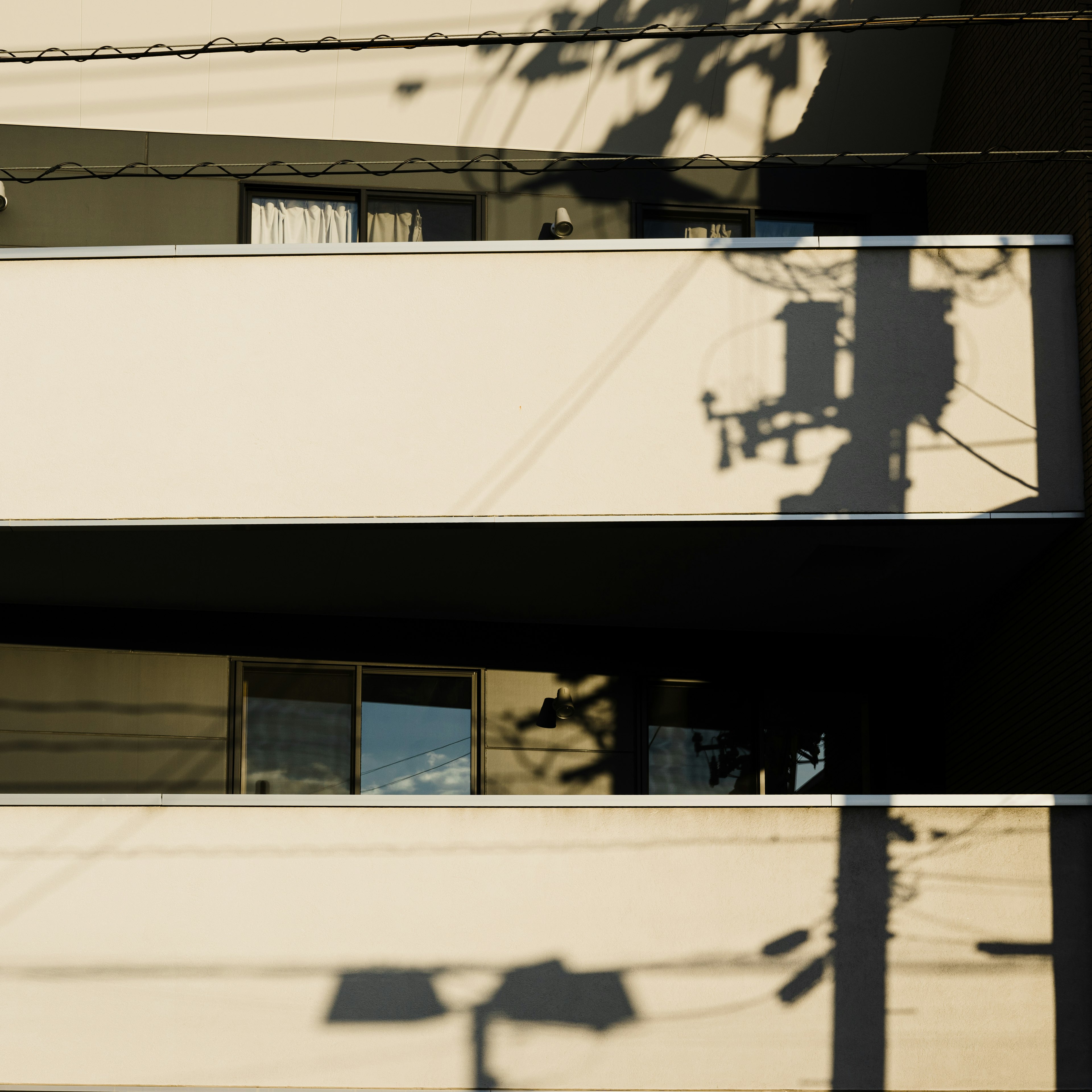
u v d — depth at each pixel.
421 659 9.77
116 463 7.64
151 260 7.88
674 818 7.03
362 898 6.91
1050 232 8.34
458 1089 6.67
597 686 9.98
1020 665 8.66
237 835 6.98
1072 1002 6.80
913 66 10.24
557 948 6.86
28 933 6.79
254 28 9.70
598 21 9.93
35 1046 6.66
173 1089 6.63
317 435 7.71
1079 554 7.79
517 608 9.62
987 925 6.89
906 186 10.60
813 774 10.04
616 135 10.21
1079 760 7.71
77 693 9.25
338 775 9.48
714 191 10.33
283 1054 6.70
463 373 7.81
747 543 8.20
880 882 6.95
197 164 9.69
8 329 7.77
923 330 7.94
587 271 7.96
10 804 6.95
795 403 7.82
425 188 10.01
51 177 9.62
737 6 10.02
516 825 7.02
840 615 9.72
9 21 9.52
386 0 9.73
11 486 7.59
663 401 7.80
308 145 9.98
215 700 9.44
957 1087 6.70
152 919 6.85
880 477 7.73
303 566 8.72
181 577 8.91
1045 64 8.45
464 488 7.67
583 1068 6.70
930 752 10.09
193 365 7.77
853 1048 6.73
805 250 8.02
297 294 7.88
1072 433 7.84
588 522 7.66
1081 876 6.95
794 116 10.34
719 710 10.09
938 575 8.78
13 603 9.30
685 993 6.80
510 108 10.03
